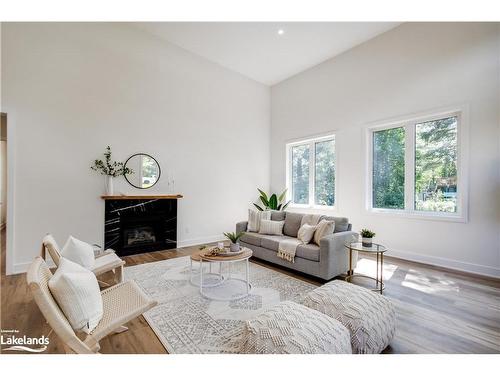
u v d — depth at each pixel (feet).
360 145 14.69
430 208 12.16
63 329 4.02
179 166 15.55
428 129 12.23
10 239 10.47
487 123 10.25
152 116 14.46
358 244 9.77
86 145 12.32
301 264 10.30
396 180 13.44
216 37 14.39
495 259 10.08
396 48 13.09
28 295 8.40
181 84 15.61
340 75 15.80
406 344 5.81
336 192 15.90
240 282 9.70
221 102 17.61
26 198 10.85
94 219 12.53
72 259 7.63
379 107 13.82
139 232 14.38
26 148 10.86
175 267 11.35
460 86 10.95
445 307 7.62
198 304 7.82
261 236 12.56
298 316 4.92
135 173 13.83
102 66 12.78
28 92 10.89
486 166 10.28
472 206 10.64
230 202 18.17
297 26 13.19
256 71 18.37
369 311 5.47
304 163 18.65
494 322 6.78
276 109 20.35
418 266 11.50
